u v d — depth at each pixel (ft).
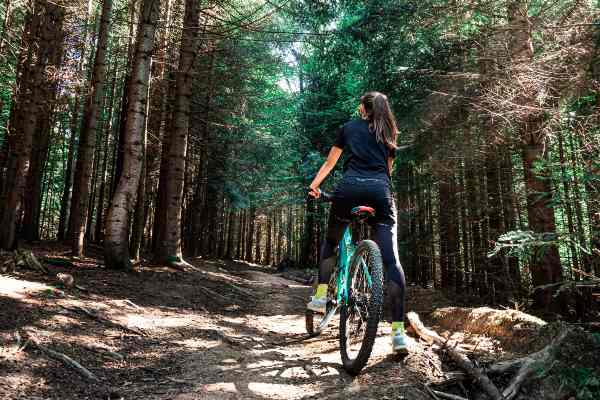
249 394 9.53
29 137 28.12
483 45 28.48
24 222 46.68
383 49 36.11
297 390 9.80
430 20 31.27
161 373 10.89
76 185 45.03
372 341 9.98
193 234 73.46
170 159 35.63
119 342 12.84
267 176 76.07
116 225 26.76
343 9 37.40
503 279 29.50
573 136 20.15
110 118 57.93
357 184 11.03
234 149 67.15
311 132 75.51
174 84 48.67
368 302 10.43
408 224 41.75
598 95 19.07
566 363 9.92
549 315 24.94
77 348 11.43
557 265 25.61
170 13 44.88
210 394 9.47
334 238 12.55
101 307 16.21
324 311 12.82
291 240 141.90
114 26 52.31
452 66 31.78
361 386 9.71
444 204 40.40
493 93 21.85
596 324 15.01
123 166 27.43
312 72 70.90
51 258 26.91
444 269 44.14
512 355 11.17
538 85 19.52
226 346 14.01
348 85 46.14
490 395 9.50
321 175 12.38
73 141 59.26
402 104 35.50
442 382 9.89
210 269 45.96
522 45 26.00
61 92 38.24
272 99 74.28
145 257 46.83
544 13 23.66
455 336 13.78
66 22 41.16
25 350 10.36
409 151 36.91
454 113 32.48
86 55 54.44
